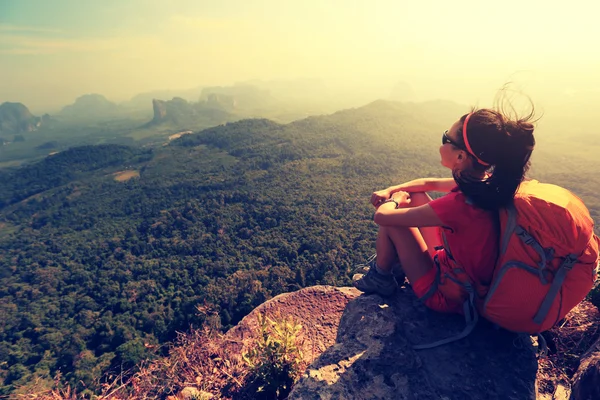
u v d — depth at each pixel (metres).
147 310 62.62
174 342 3.82
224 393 3.04
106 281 79.81
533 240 1.74
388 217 2.18
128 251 96.12
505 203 1.79
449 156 1.96
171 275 75.62
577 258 1.73
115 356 48.22
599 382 1.78
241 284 58.62
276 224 101.12
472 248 1.96
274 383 2.81
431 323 2.46
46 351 57.22
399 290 2.83
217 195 131.50
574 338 2.84
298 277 63.72
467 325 2.20
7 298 81.31
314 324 3.71
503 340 2.29
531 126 1.69
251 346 3.47
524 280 1.81
